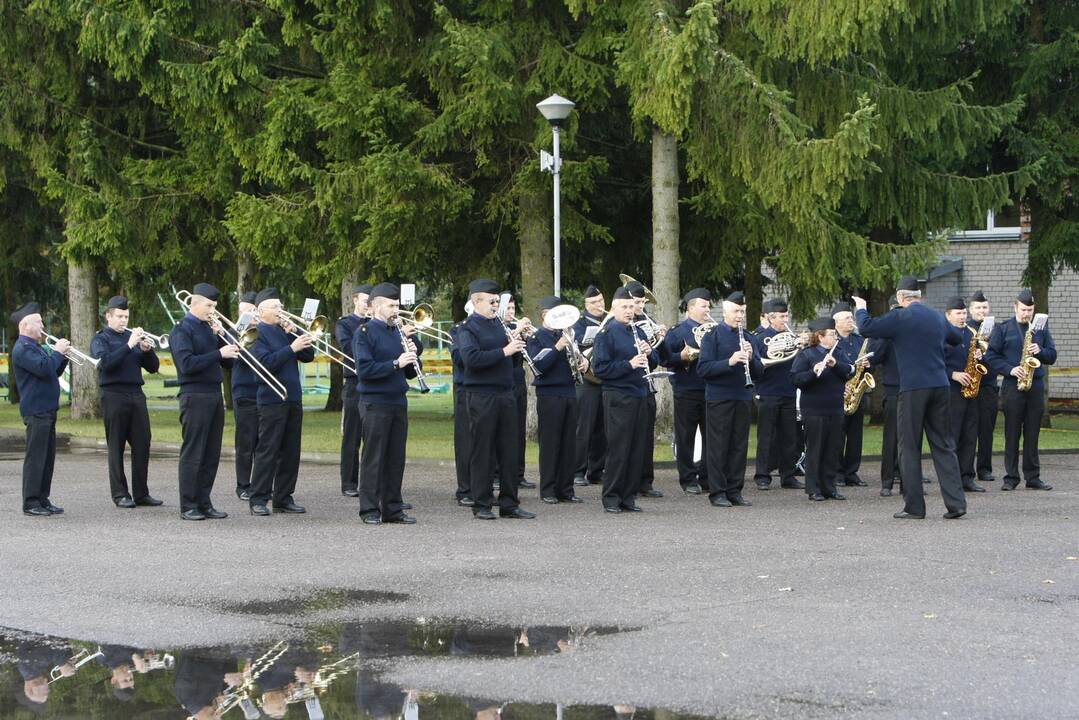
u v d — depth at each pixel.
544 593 8.74
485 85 18.58
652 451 14.53
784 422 15.52
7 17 23.84
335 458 19.44
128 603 8.56
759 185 18.12
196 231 25.59
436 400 40.59
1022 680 6.49
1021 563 9.73
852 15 17.22
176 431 24.06
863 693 6.29
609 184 22.47
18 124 24.89
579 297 29.53
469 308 12.78
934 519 12.35
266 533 11.61
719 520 12.38
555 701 6.22
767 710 6.04
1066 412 33.28
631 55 18.30
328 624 7.90
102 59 23.11
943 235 20.30
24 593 8.91
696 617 7.95
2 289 35.47
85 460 19.20
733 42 18.89
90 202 23.59
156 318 48.62
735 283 26.16
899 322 12.38
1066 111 24.67
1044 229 25.03
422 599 8.60
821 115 19.69
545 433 13.88
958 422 14.95
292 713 6.09
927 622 7.75
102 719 6.02
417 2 19.92
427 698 6.29
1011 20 23.83
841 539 10.98
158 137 26.16
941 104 19.31
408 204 19.22
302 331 13.23
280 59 23.53
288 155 20.14
